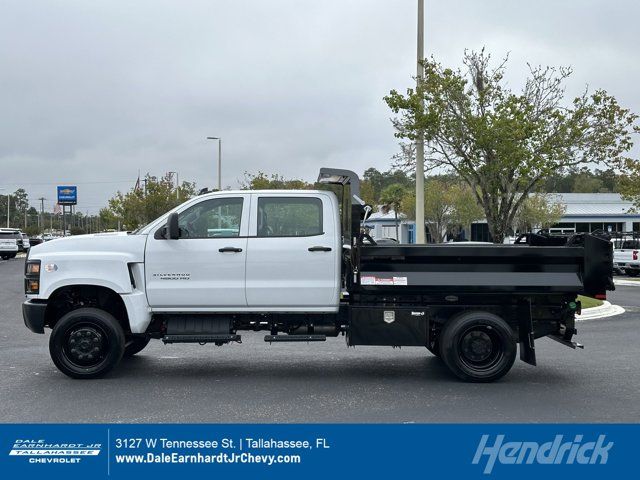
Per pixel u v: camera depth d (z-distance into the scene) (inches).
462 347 323.9
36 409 273.9
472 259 324.5
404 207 1931.6
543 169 637.9
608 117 666.8
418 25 658.2
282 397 295.9
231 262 324.5
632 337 480.7
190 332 330.0
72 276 323.0
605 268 322.0
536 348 434.3
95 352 326.0
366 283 323.0
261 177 1835.6
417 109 639.8
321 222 328.5
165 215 331.3
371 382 327.3
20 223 5012.3
